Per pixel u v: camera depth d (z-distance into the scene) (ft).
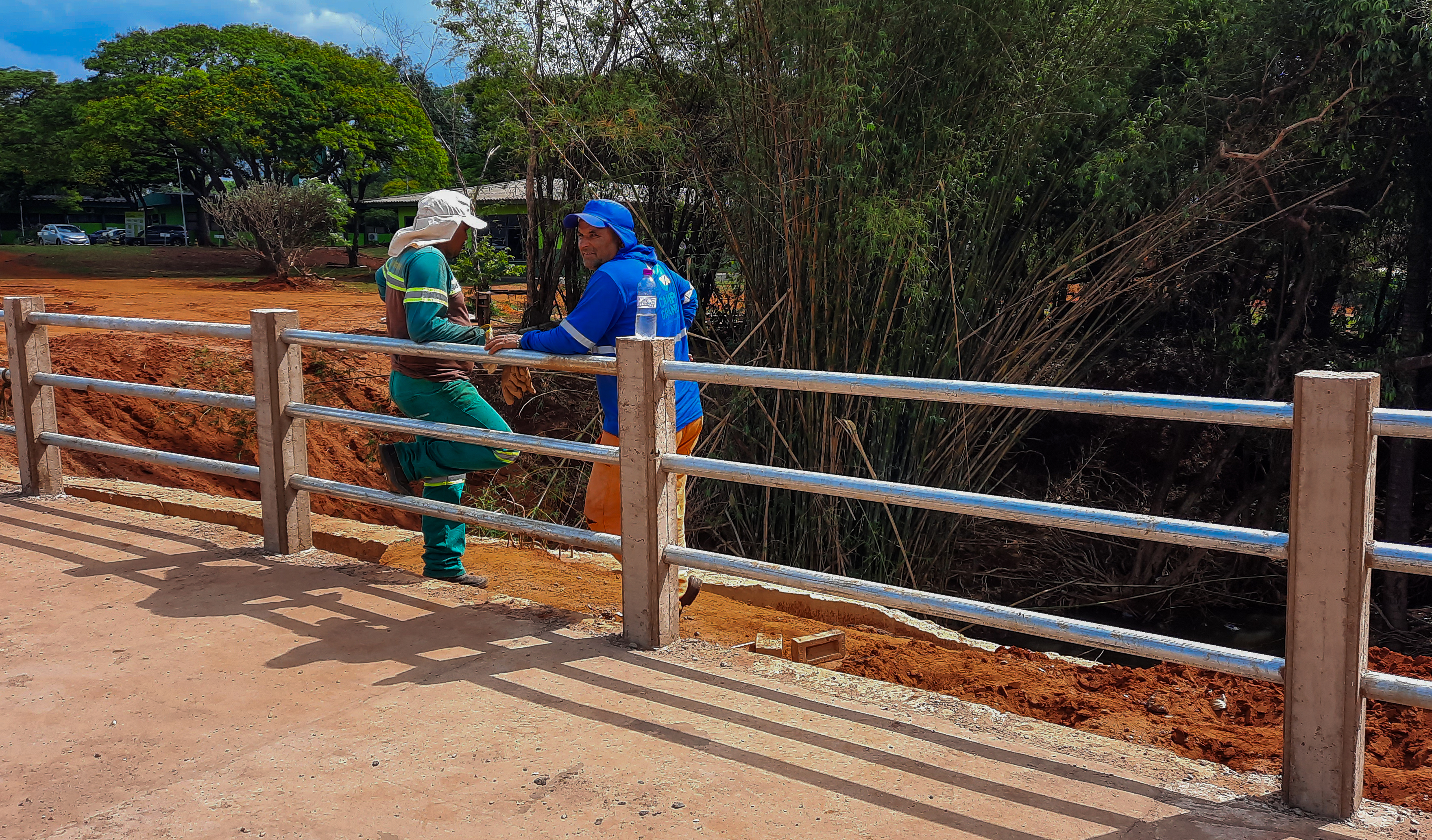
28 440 20.26
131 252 124.77
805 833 8.34
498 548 20.83
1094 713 12.01
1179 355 35.12
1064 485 35.68
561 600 16.89
